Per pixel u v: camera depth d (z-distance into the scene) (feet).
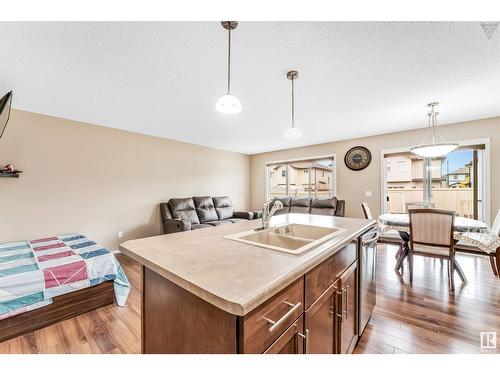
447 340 5.39
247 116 10.84
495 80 7.32
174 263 3.10
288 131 7.06
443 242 8.18
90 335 5.69
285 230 6.01
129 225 13.29
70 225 11.08
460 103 9.34
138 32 5.00
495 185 11.28
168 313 3.05
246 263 3.08
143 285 3.60
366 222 6.57
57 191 10.70
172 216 14.37
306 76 7.04
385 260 11.21
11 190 9.52
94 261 7.01
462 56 5.98
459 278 9.00
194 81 7.30
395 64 6.38
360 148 15.53
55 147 10.66
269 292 2.35
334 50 5.72
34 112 10.07
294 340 2.93
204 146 17.94
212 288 2.32
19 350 5.14
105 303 7.15
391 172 15.02
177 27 4.86
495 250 8.70
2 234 9.29
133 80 7.21
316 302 3.47
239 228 5.75
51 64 6.26
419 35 5.15
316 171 18.35
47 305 6.11
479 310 6.66
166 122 11.71
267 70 6.66
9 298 5.58
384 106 9.63
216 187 18.95
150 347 3.44
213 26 4.84
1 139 9.31
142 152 13.97
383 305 7.05
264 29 4.94
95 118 11.02
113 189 12.63
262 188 21.38
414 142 13.53
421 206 12.66
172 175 15.64
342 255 4.49
